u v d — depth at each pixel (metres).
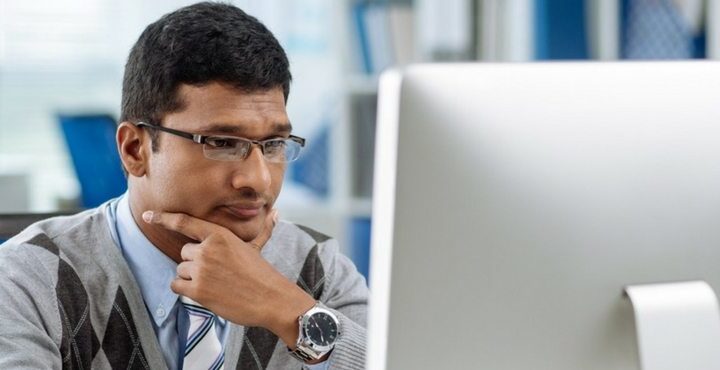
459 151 1.00
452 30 4.08
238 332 1.70
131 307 1.62
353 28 4.22
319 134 4.30
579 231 1.05
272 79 1.51
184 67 1.47
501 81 1.02
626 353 1.08
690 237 1.08
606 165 1.05
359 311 1.85
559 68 1.04
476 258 1.01
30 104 4.40
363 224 4.27
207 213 1.55
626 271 1.07
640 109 1.06
